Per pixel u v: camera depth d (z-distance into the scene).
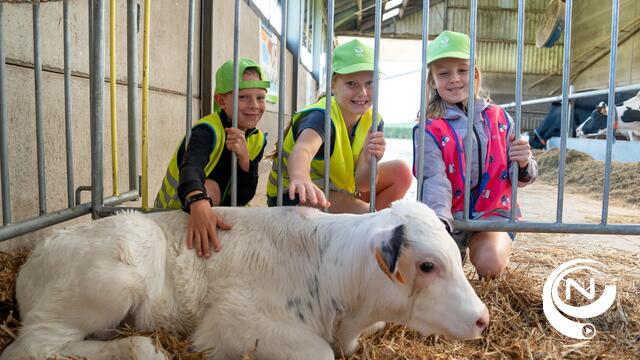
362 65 2.96
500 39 26.81
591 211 6.80
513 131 3.22
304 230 2.24
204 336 2.07
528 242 4.89
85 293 2.01
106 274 2.01
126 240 2.08
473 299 1.94
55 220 2.92
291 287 2.16
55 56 3.38
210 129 2.91
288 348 2.01
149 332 2.12
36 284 2.11
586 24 24.59
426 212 2.04
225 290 2.12
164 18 5.16
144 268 2.08
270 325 2.06
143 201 3.11
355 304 2.13
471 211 3.15
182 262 2.18
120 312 2.06
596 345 2.51
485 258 2.98
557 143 13.71
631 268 3.96
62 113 3.46
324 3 22.66
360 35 28.06
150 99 4.88
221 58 7.08
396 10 26.38
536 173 3.12
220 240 2.24
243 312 2.07
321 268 2.17
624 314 2.81
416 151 3.14
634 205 7.39
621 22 22.17
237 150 2.87
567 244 4.84
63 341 2.02
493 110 3.21
